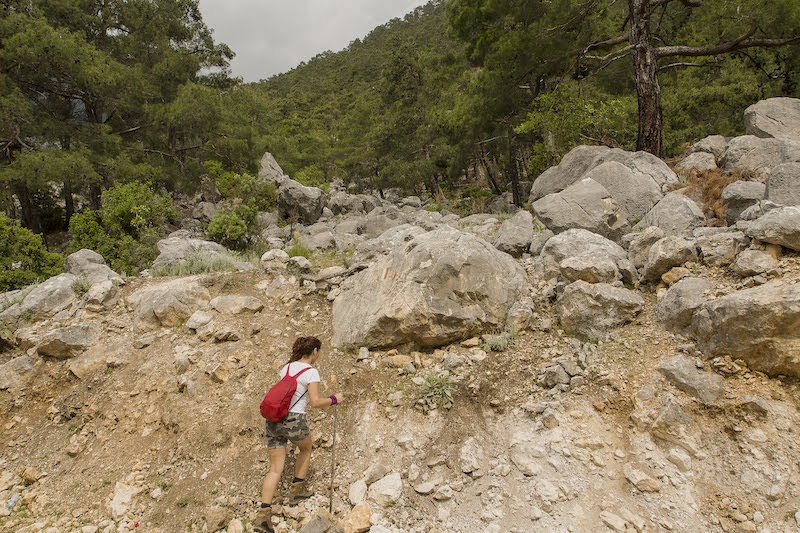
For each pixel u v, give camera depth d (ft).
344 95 219.61
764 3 38.42
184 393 17.90
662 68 42.96
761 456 12.11
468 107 58.90
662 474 12.59
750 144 26.16
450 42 151.53
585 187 25.30
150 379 18.83
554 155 46.96
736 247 16.89
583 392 14.94
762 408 12.63
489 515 12.59
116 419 17.72
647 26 37.78
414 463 14.21
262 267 26.02
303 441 13.30
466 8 58.59
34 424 18.40
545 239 23.43
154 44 70.23
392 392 16.52
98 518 14.39
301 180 79.15
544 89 54.95
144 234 36.55
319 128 176.35
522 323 18.15
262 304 22.18
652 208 23.66
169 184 70.13
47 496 15.46
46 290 23.30
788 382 13.05
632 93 55.57
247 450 15.53
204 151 77.10
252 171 78.48
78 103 64.54
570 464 13.26
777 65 50.90
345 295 21.02
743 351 13.62
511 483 13.21
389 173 96.32
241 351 19.43
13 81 50.72
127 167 54.60
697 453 12.67
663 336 15.80
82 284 24.08
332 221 55.21
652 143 37.58
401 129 100.73
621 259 19.22
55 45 48.83
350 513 12.93
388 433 15.21
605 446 13.55
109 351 20.25
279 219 54.24
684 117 52.13
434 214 43.60
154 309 21.62
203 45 80.23
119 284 24.75
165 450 16.26
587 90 54.85
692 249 17.53
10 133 50.26
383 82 111.45
